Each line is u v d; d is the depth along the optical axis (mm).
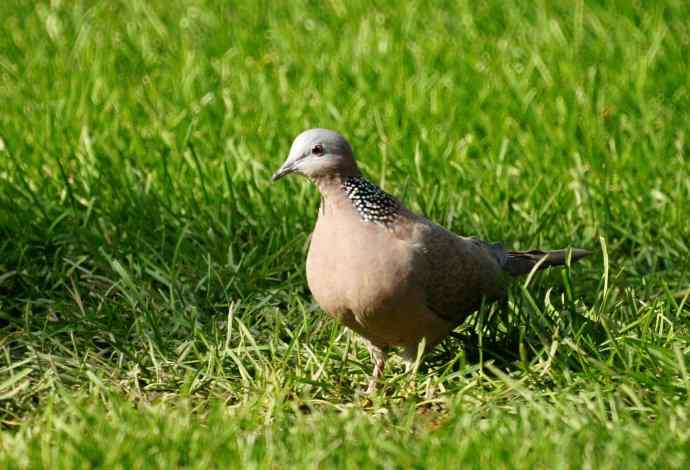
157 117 14422
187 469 7344
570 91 14992
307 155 8852
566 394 8406
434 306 8969
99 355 9562
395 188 12516
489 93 14992
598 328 9422
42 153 13289
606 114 14453
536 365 9078
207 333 9992
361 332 9133
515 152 13570
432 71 16016
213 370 9250
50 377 8812
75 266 10766
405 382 9148
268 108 14688
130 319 10297
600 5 18578
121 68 16656
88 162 13000
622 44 16531
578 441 7578
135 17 18625
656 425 7801
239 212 12031
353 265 8680
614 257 11648
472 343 9680
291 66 16531
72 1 19688
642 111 14227
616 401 8281
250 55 16953
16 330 10148
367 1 18938
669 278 11102
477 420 8289
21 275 10812
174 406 8781
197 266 11008
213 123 14438
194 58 16625
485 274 9383
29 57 16734
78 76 15570
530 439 7641
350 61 16344
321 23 18141
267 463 7344
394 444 7684
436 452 7516
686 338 9195
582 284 10906
